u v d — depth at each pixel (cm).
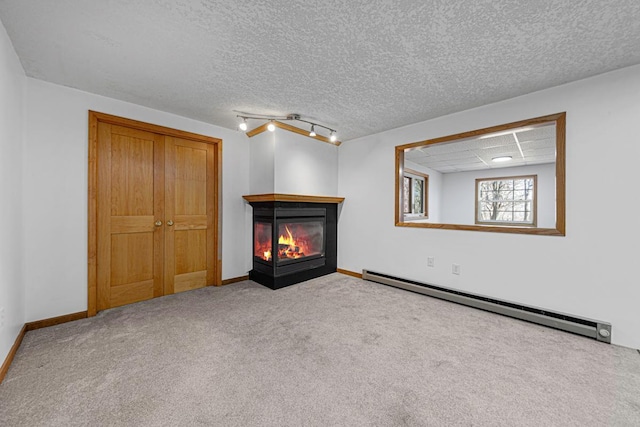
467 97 264
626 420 131
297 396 148
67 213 246
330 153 426
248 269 392
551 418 133
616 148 212
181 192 331
